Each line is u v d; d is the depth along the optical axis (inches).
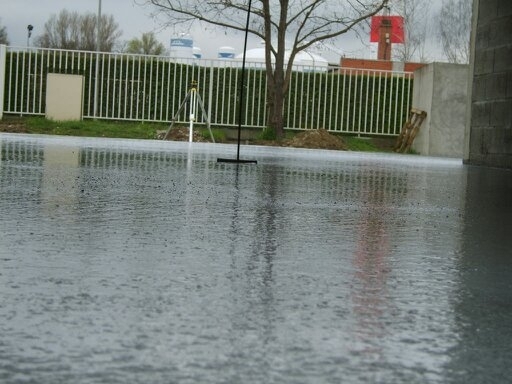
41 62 866.8
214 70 871.7
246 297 75.7
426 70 815.7
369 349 59.6
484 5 461.4
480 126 461.7
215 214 145.3
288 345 59.6
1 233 110.2
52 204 148.7
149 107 876.0
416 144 839.1
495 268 100.8
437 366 56.4
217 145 641.6
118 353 55.6
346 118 884.0
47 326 62.1
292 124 885.8
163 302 72.0
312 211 159.2
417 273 94.3
